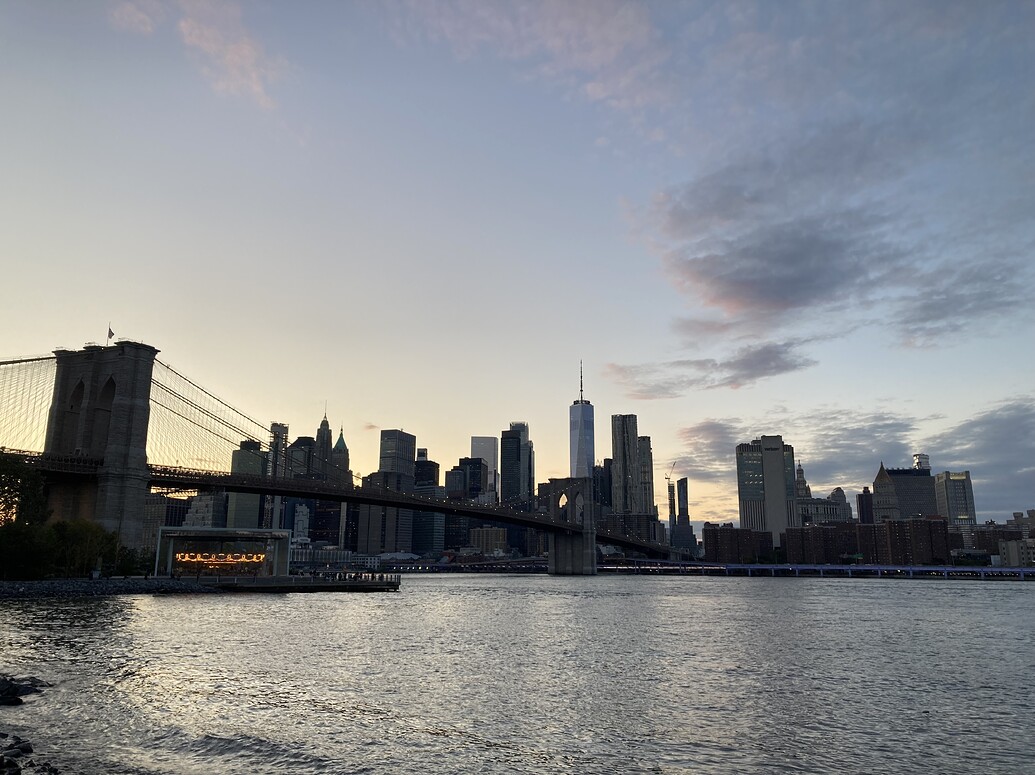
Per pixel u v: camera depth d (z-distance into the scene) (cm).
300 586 15575
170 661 5394
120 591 12456
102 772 2777
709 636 8700
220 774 2806
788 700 4725
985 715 4391
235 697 4200
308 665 5534
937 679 5700
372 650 6550
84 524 13862
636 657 6638
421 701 4359
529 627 9369
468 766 3066
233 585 14775
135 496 15775
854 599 18788
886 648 7756
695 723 4009
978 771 3256
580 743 3519
